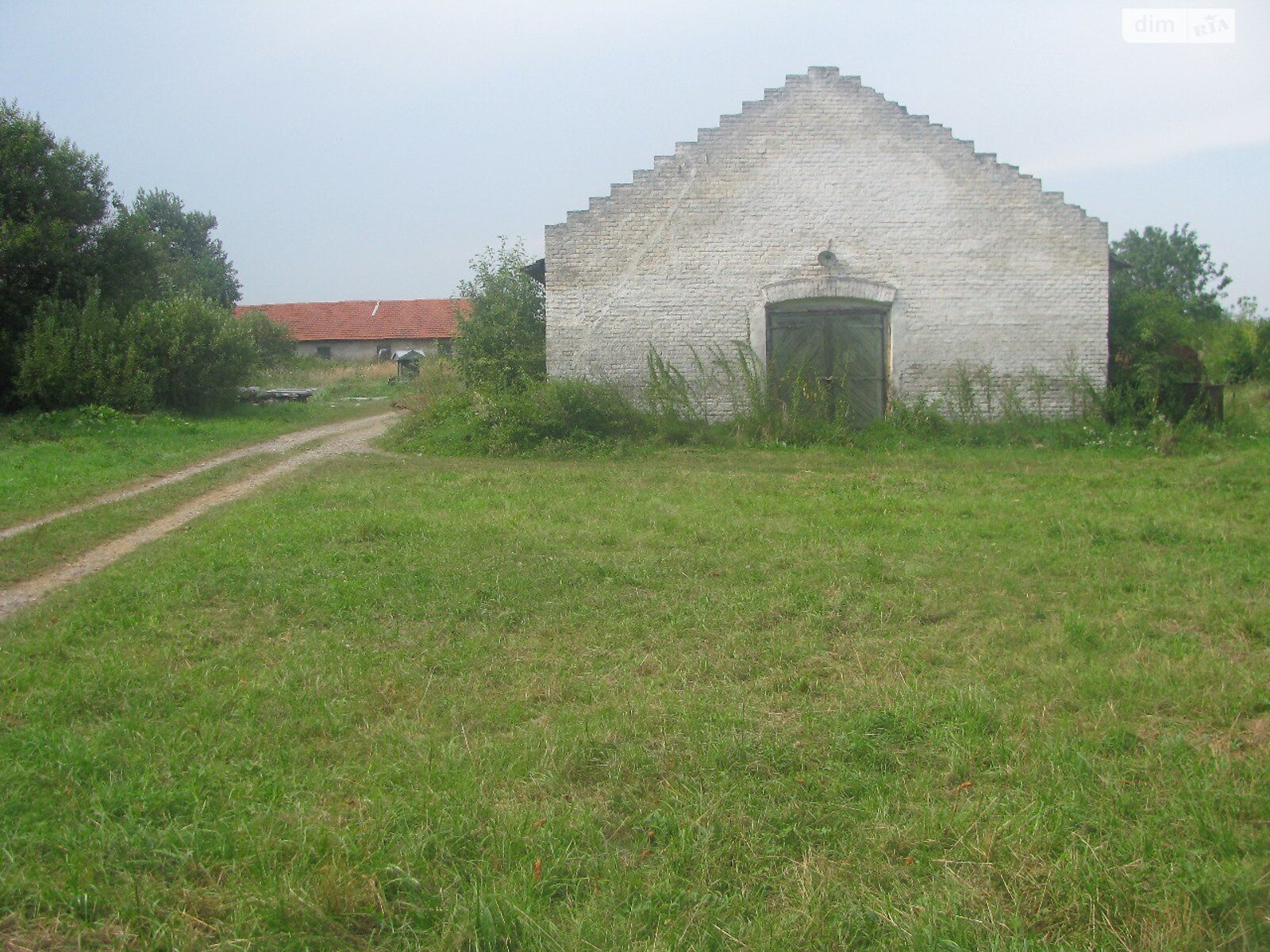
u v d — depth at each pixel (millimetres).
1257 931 3514
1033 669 6055
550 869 3920
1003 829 4145
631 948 3457
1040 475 14461
